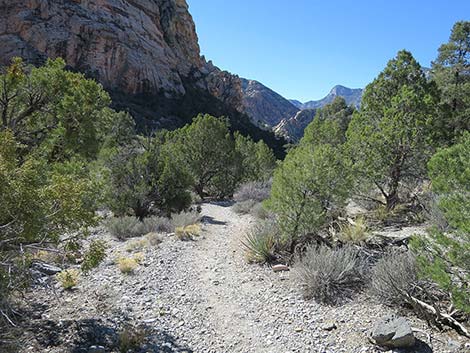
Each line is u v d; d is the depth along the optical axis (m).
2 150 3.73
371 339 4.32
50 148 7.34
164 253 8.92
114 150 14.59
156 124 63.38
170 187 14.92
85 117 8.05
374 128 11.05
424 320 4.78
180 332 4.84
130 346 4.31
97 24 69.62
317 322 4.98
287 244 8.32
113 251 9.20
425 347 4.09
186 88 92.69
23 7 61.41
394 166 10.46
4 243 3.69
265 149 31.84
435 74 22.27
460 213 4.09
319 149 8.03
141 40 81.69
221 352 4.32
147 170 14.88
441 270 4.10
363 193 11.26
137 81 74.62
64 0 68.12
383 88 11.70
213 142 24.25
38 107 7.81
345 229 8.44
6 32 58.66
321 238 8.07
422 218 9.41
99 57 68.38
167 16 102.25
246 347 4.43
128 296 6.10
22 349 4.00
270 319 5.20
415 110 10.30
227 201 23.58
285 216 7.86
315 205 7.59
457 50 21.03
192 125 24.69
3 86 7.30
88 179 5.11
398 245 7.73
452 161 4.36
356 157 10.80
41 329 4.65
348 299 5.65
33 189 3.66
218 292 6.39
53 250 4.24
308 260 6.61
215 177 25.16
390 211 10.66
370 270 6.23
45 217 3.74
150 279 7.01
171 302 5.90
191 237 10.83
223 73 122.38
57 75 7.86
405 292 5.14
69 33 65.19
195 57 115.56
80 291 6.23
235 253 9.01
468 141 4.41
